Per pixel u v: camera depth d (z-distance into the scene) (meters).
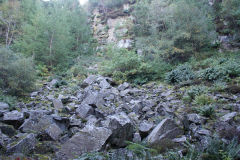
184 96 7.80
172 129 3.99
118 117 3.91
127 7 31.19
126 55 14.30
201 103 6.41
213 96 7.12
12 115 4.35
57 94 9.23
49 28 18.56
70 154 3.11
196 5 18.89
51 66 17.59
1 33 23.41
